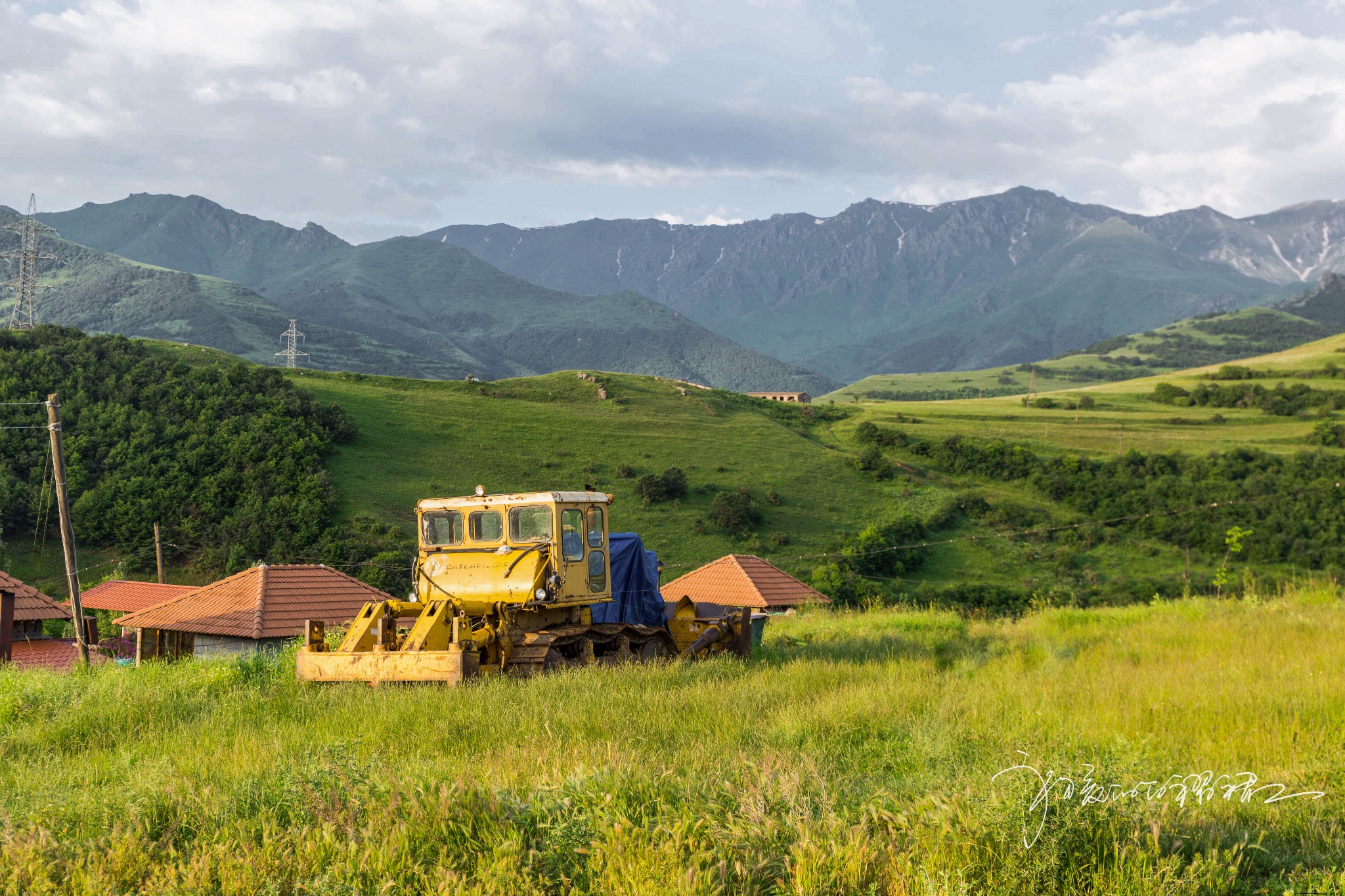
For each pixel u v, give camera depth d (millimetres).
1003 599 78188
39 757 9422
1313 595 18703
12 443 80688
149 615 33281
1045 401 181125
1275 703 8688
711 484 103688
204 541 73812
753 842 5180
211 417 90312
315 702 11227
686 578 40938
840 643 17250
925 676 12000
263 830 5711
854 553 85812
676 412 134125
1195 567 86000
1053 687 10305
